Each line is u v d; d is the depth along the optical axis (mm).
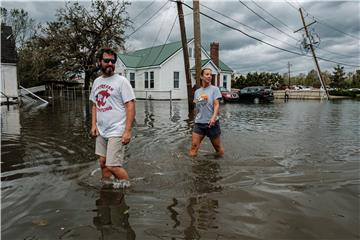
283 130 8992
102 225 2828
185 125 9914
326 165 4926
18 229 2742
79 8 31453
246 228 2775
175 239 2584
